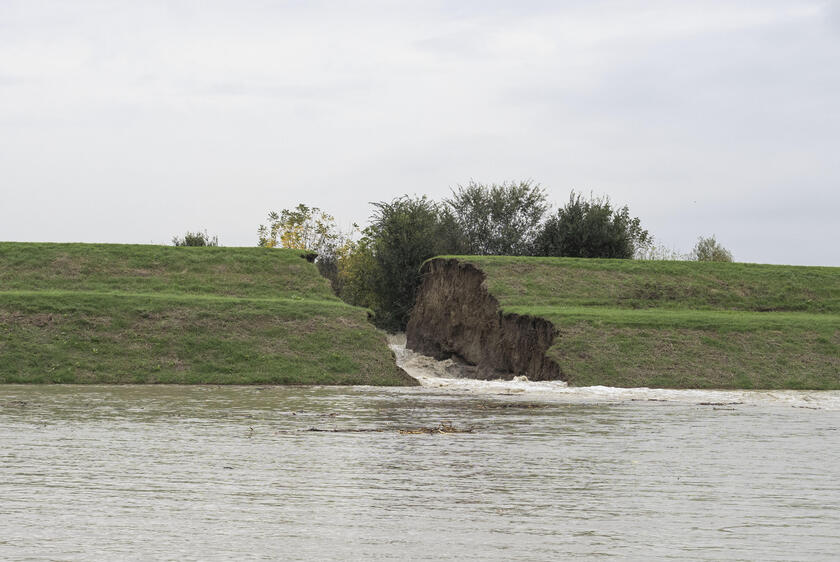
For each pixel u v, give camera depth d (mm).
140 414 22016
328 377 33938
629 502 12141
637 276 49562
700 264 52781
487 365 41812
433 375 43781
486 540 10039
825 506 11992
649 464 15234
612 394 30469
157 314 38125
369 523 10773
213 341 36125
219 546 9664
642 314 41031
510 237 73062
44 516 10898
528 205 75375
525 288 45594
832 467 15078
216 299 41000
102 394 27750
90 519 10773
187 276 47469
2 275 45625
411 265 67125
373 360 35969
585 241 68688
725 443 17969
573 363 34875
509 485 13211
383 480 13445
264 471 14023
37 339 35000
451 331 47375
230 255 50406
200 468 14180
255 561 9125
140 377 32750
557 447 17109
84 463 14508
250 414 22375
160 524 10570
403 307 65875
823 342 38938
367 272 73688
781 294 48906
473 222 74688
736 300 47750
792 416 23656
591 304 44969
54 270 46781
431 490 12758
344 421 21109
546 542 9992
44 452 15570
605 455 16172
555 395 29906
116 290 44812
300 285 47656
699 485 13391
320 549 9594
